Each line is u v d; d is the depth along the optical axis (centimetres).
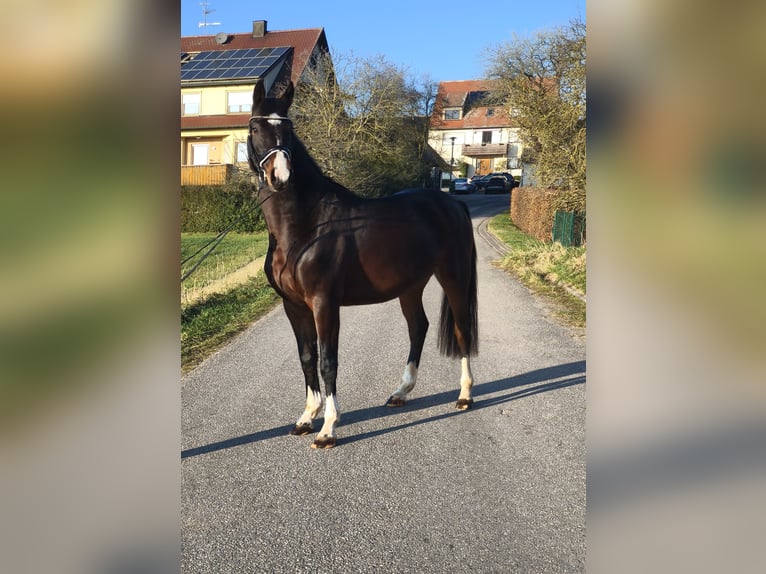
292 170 366
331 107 2331
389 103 2477
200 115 2680
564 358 551
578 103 1430
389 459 351
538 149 1609
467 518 282
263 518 288
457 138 5338
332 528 278
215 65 2761
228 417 425
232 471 340
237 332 696
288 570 246
